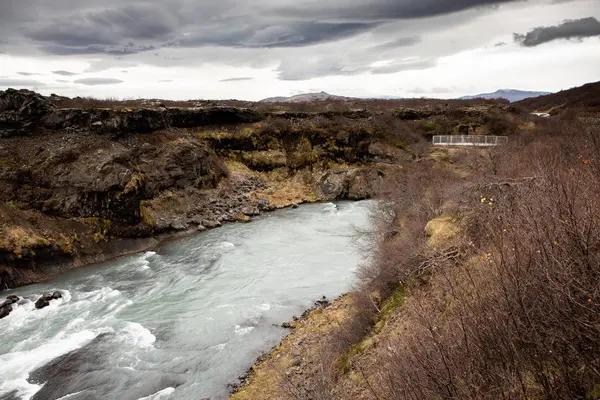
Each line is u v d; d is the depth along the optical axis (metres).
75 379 15.06
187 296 21.88
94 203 29.56
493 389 5.07
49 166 29.66
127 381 14.89
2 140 30.38
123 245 29.47
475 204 13.74
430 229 14.16
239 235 32.88
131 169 32.94
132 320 19.34
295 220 37.06
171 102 55.56
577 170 8.48
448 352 5.68
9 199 26.98
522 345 5.29
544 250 5.29
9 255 23.80
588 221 5.51
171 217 34.53
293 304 20.41
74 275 25.14
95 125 33.69
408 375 6.11
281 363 15.08
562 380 4.70
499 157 23.06
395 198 24.34
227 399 13.66
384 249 16.11
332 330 15.94
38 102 32.16
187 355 16.41
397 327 11.13
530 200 7.66
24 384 14.80
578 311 4.90
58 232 27.02
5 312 19.80
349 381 10.56
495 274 6.37
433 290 9.87
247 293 21.95
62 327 18.73
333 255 27.11
